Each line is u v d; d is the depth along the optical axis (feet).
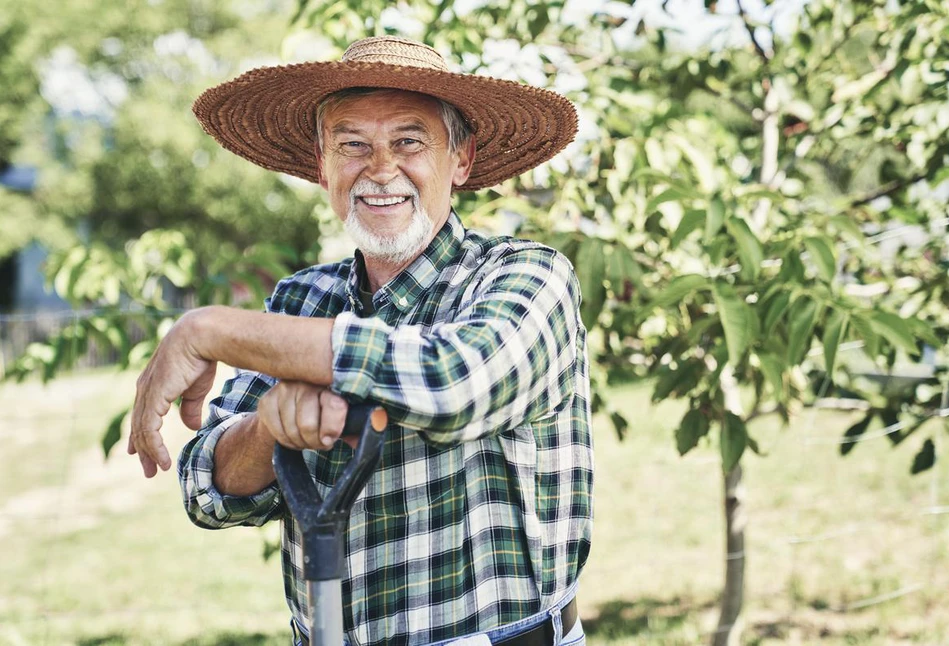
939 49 7.93
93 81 53.21
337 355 3.63
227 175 51.29
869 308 6.72
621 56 10.32
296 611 4.98
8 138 53.06
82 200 53.52
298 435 3.67
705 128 8.66
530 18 9.27
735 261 8.32
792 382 9.00
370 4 8.38
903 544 15.02
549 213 8.47
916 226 8.78
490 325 3.89
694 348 8.34
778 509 17.10
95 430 30.42
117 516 20.70
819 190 9.98
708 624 12.72
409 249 4.73
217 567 16.70
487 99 4.94
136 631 13.84
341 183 4.80
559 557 4.64
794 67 9.56
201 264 55.06
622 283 7.35
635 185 8.27
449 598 4.41
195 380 3.83
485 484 4.47
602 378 9.60
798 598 13.25
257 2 53.93
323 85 4.86
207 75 51.62
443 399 3.64
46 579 16.47
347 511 3.71
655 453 21.09
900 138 8.51
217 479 4.60
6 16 50.01
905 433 8.86
